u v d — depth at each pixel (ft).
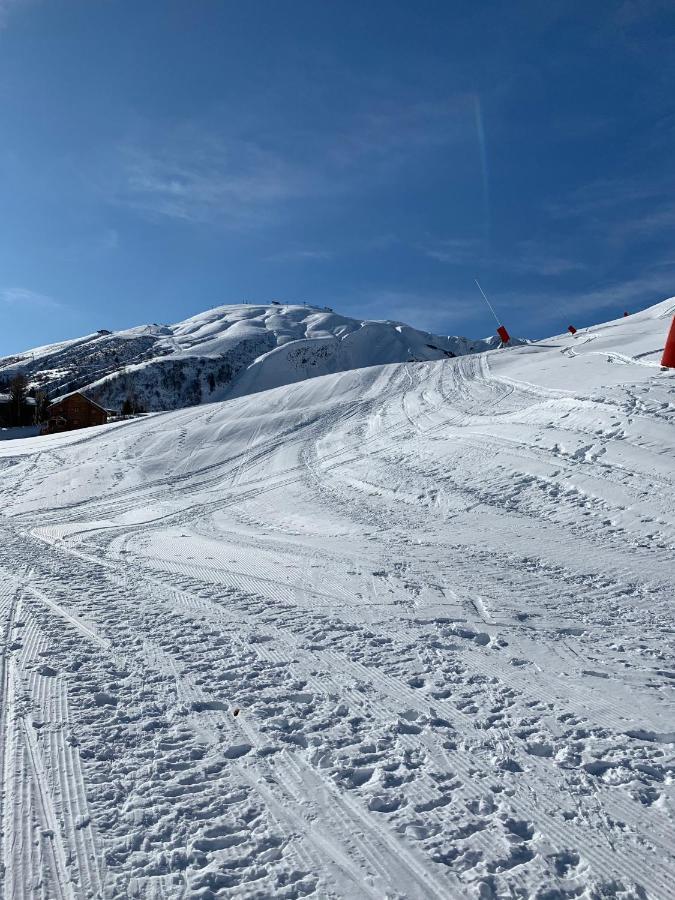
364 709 13.89
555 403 60.75
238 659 17.15
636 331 94.68
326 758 11.71
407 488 51.85
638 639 19.01
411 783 10.86
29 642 18.44
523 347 111.14
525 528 37.17
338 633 19.53
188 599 24.03
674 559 28.99
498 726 13.03
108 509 61.26
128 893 8.24
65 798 10.37
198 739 12.52
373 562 30.89
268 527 45.70
